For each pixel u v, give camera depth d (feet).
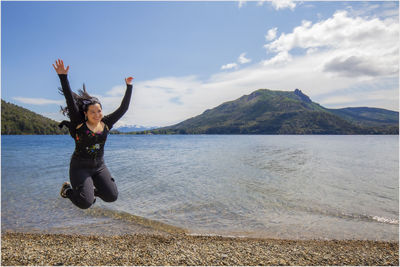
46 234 25.95
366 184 53.11
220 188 48.06
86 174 12.84
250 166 80.23
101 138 12.89
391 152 143.54
